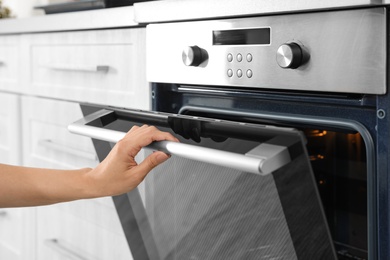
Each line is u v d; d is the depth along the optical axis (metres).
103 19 1.35
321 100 0.93
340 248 1.11
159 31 1.19
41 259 1.74
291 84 0.93
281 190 0.82
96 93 1.45
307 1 0.87
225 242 0.99
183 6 1.10
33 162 1.76
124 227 1.25
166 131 0.97
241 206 0.91
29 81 1.75
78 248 1.55
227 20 1.03
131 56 1.32
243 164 0.78
